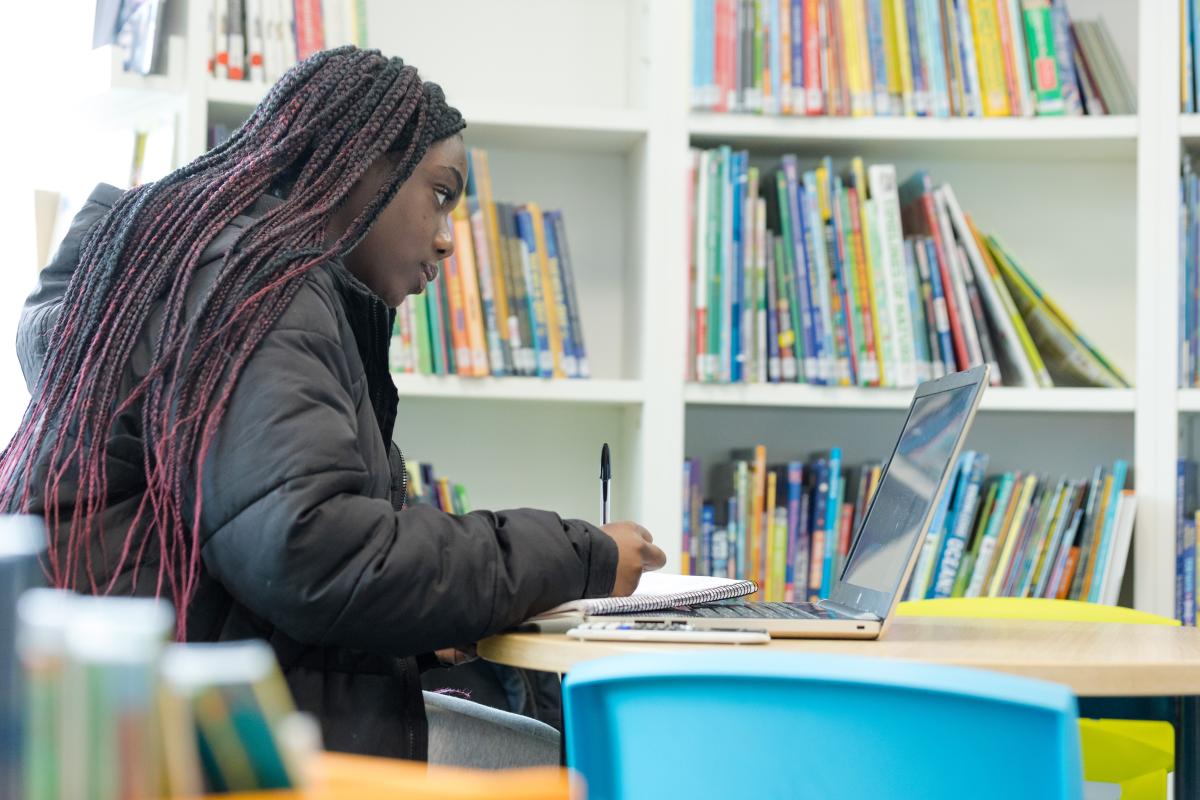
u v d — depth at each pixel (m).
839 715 0.75
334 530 1.13
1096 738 1.63
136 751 0.34
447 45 2.63
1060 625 1.48
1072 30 2.44
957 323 2.36
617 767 0.83
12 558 0.38
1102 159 2.61
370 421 1.33
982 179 2.64
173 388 1.17
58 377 1.26
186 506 1.17
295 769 0.37
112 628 0.35
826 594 2.37
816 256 2.34
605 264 2.64
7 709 0.34
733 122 2.38
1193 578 2.29
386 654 1.21
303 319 1.22
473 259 2.32
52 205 2.37
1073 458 2.63
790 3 2.38
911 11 2.39
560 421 2.63
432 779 0.40
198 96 2.21
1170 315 2.30
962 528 2.34
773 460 2.63
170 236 1.26
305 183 1.37
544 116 2.38
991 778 0.72
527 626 1.27
